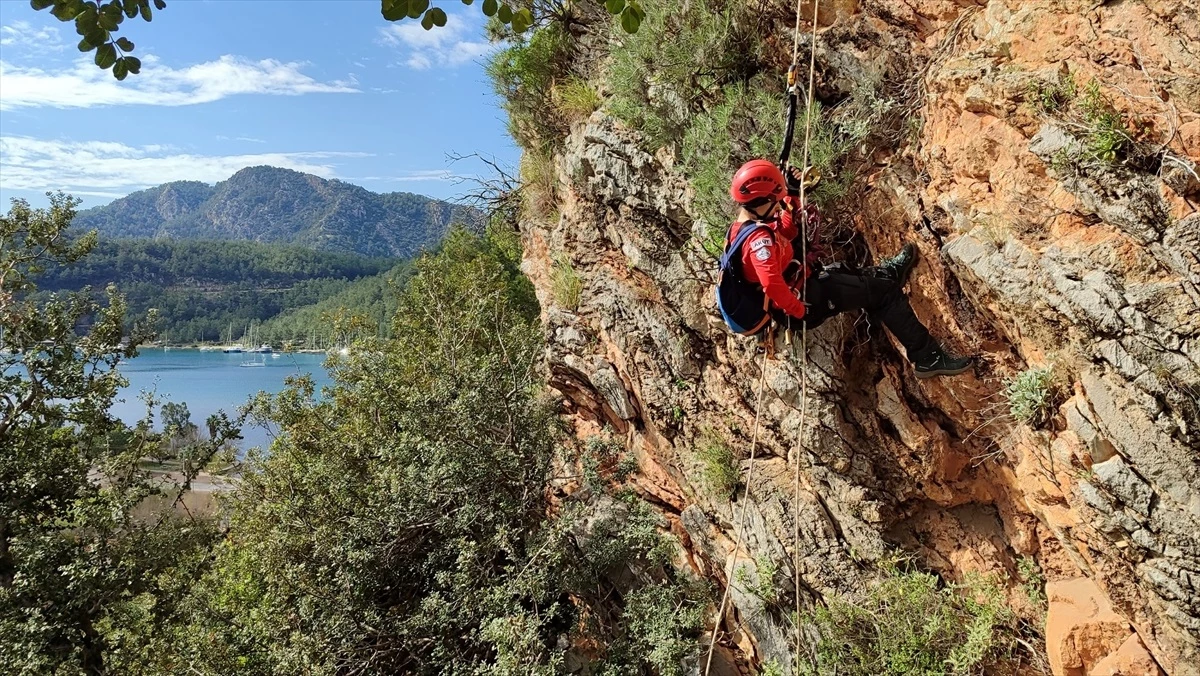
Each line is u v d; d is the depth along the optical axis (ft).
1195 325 9.93
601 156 21.54
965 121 13.05
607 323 23.35
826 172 15.49
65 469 45.91
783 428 18.31
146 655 35.37
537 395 31.04
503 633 22.66
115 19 9.57
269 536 32.63
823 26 16.30
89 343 46.57
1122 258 10.61
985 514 15.97
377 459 33.88
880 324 15.97
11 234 44.24
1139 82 10.61
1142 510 10.85
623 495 25.54
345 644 27.17
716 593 23.16
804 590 18.70
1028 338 12.48
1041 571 14.90
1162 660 11.46
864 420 16.58
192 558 46.01
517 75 29.71
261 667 27.86
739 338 18.88
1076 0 11.53
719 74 18.45
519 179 37.01
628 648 23.40
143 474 48.65
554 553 25.61
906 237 14.62
